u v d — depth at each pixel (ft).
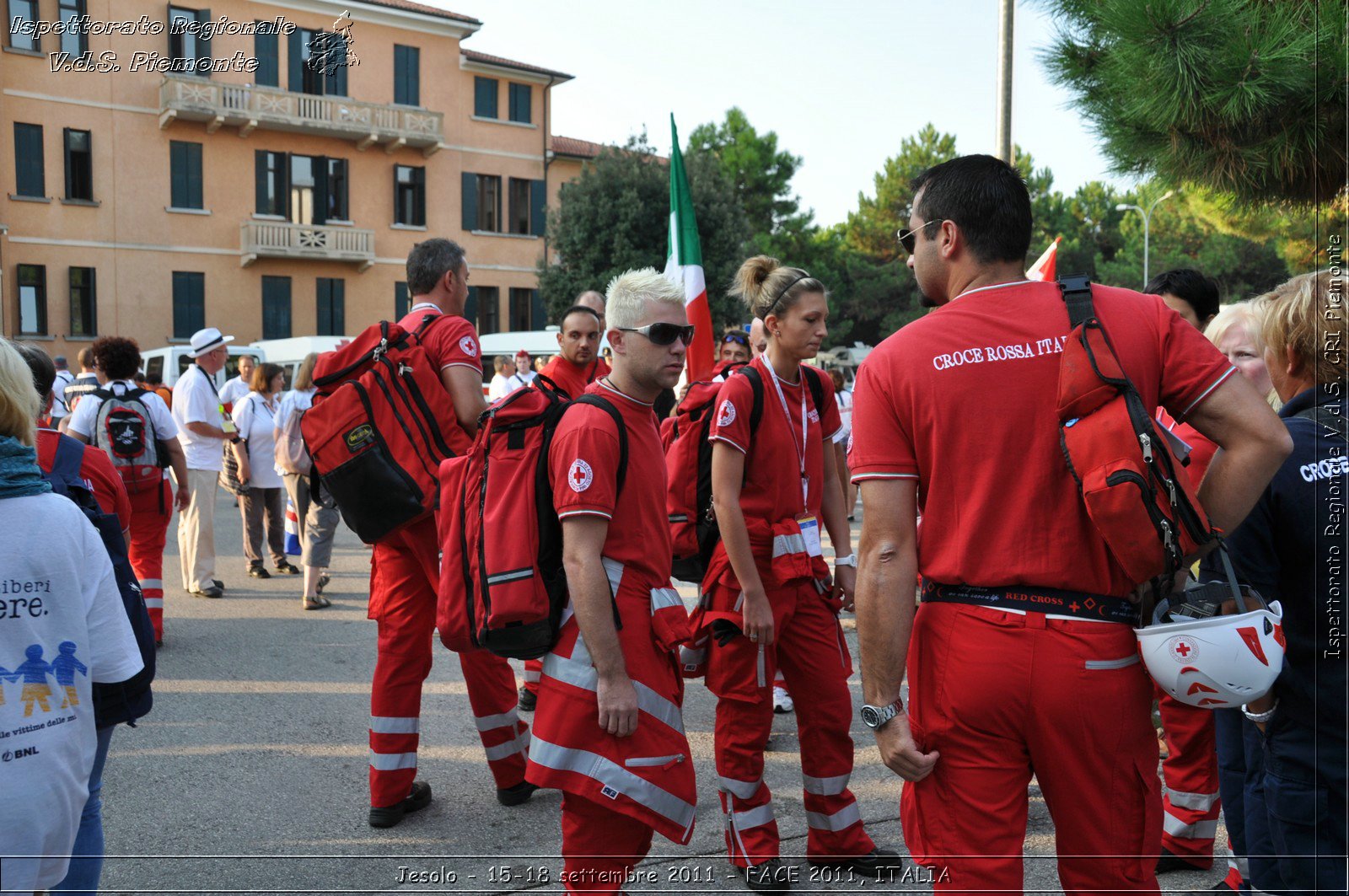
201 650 21.22
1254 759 8.95
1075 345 6.53
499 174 108.06
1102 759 6.55
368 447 12.46
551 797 13.73
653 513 9.34
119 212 87.51
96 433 20.34
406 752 12.69
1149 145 20.56
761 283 13.30
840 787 11.40
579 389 16.15
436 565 12.64
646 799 8.77
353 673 19.57
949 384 6.75
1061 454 6.59
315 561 25.30
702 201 98.68
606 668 8.71
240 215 93.50
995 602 6.70
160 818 12.75
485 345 77.92
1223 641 6.18
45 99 83.71
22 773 6.76
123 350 20.53
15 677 6.78
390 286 101.81
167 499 21.12
